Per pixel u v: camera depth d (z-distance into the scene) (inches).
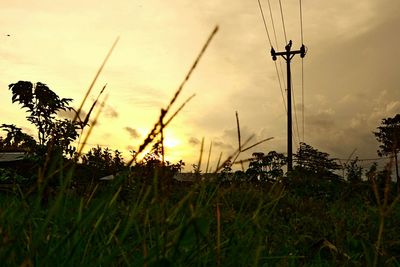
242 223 69.7
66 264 48.6
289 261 95.7
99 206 51.4
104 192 53.2
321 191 406.0
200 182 50.8
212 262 62.5
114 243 65.3
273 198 67.6
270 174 218.2
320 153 447.5
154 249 54.4
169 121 44.8
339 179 421.1
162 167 51.1
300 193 414.3
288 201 296.4
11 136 267.1
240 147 50.9
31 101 274.2
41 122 265.1
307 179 427.2
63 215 54.9
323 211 219.8
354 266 99.2
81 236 49.8
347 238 130.0
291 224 184.7
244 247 65.0
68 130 47.7
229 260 62.5
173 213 50.5
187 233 49.9
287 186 433.1
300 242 135.2
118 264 61.5
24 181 230.4
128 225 50.9
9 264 47.4
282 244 116.1
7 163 290.5
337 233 118.4
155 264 48.0
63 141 47.7
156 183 50.0
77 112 46.4
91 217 50.8
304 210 272.1
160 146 48.1
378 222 163.0
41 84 276.2
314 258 115.7
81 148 47.4
